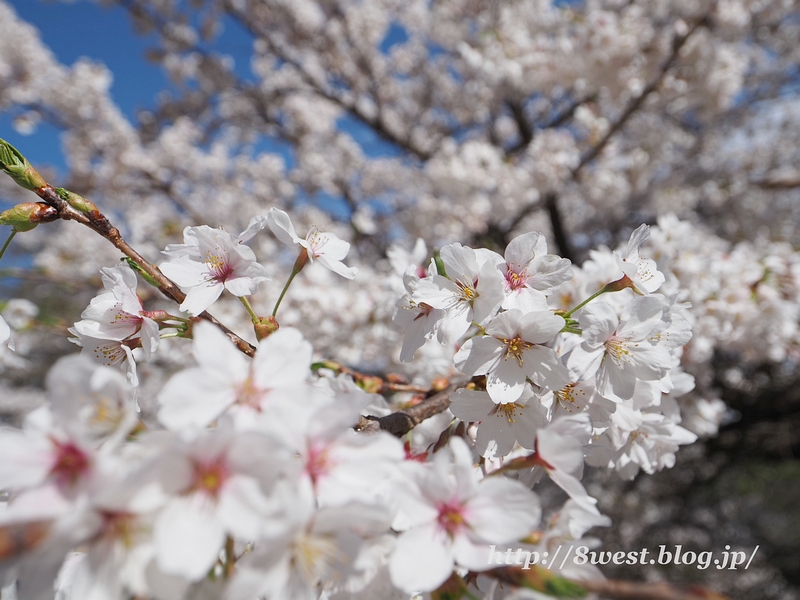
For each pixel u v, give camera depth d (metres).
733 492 13.08
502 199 6.82
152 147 10.26
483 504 1.16
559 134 6.71
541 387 1.63
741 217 8.76
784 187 7.77
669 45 6.07
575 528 1.25
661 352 1.63
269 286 5.45
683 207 7.93
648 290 1.89
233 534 0.95
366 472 1.11
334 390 1.90
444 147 7.43
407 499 1.14
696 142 9.43
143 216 8.34
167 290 1.64
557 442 1.30
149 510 0.92
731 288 3.68
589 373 1.60
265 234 7.98
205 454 0.96
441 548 1.12
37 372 11.48
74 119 9.49
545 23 7.66
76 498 0.88
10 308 4.34
